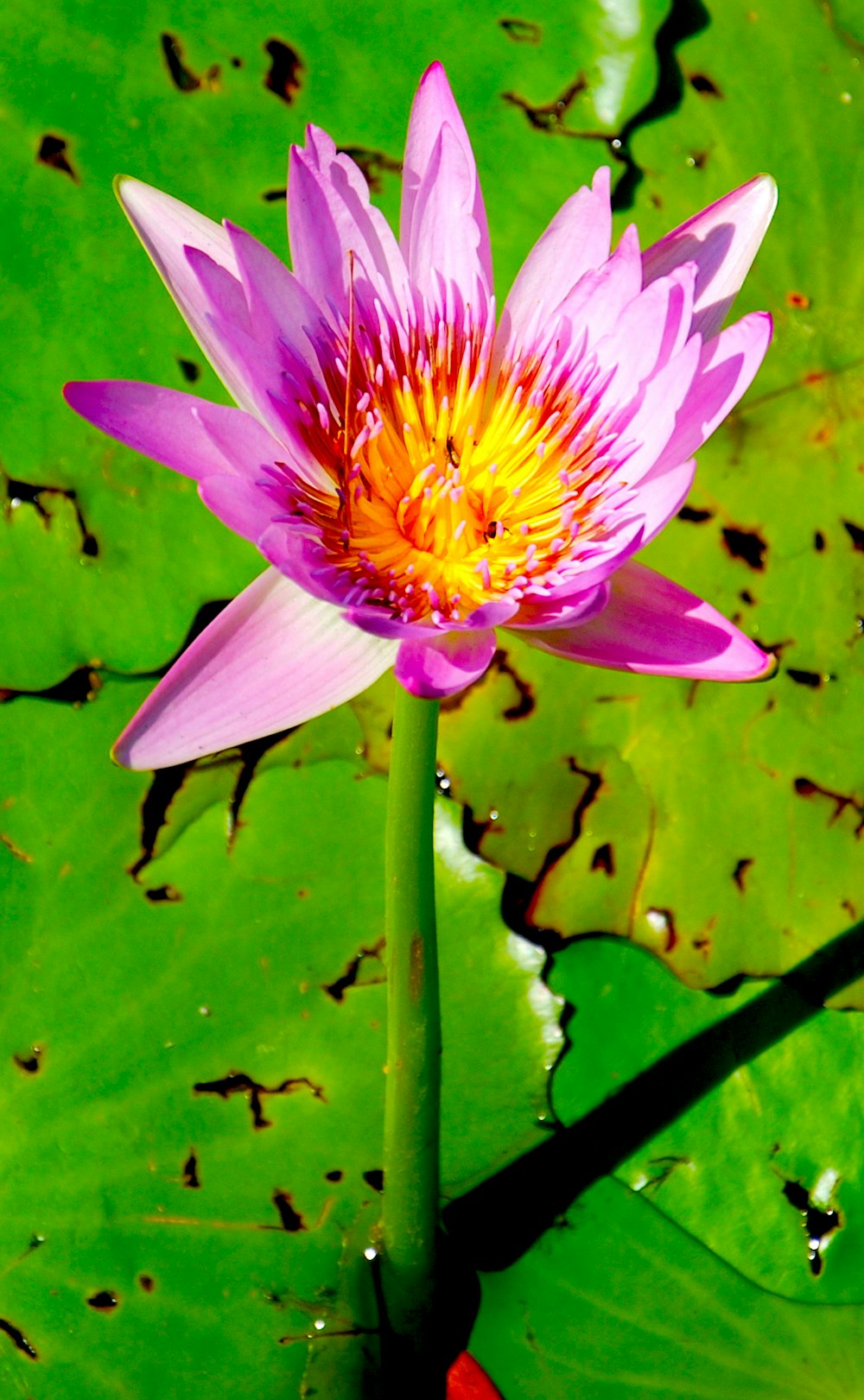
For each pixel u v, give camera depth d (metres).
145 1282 0.86
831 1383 0.86
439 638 0.83
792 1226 0.88
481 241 0.85
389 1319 0.87
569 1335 0.87
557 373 0.85
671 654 0.84
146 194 0.85
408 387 0.86
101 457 0.91
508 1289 0.87
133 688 0.90
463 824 0.91
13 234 0.91
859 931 0.91
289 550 0.82
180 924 0.89
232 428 0.82
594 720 0.92
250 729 0.83
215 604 0.91
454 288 0.86
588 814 0.91
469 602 0.85
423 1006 0.84
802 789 0.92
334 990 0.89
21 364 0.91
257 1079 0.88
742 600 0.92
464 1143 0.89
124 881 0.89
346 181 0.85
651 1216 0.88
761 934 0.91
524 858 0.91
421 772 0.83
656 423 0.83
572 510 0.85
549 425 0.86
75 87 0.92
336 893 0.90
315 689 0.84
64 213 0.91
